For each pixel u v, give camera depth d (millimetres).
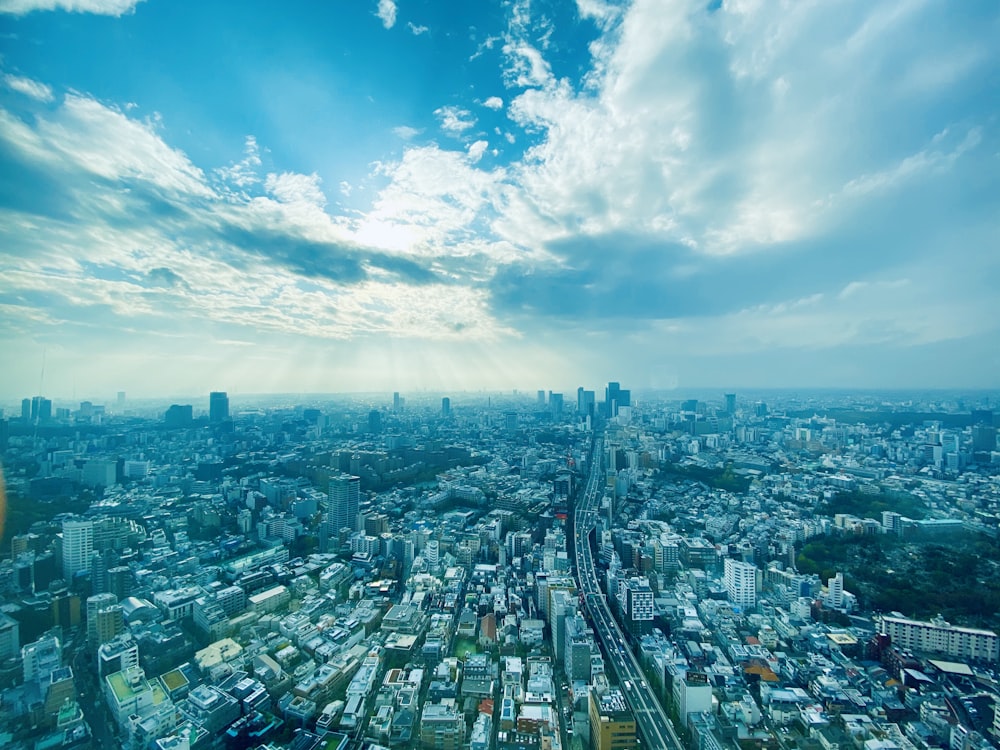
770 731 184875
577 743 188000
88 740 173625
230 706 187000
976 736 168375
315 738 177625
